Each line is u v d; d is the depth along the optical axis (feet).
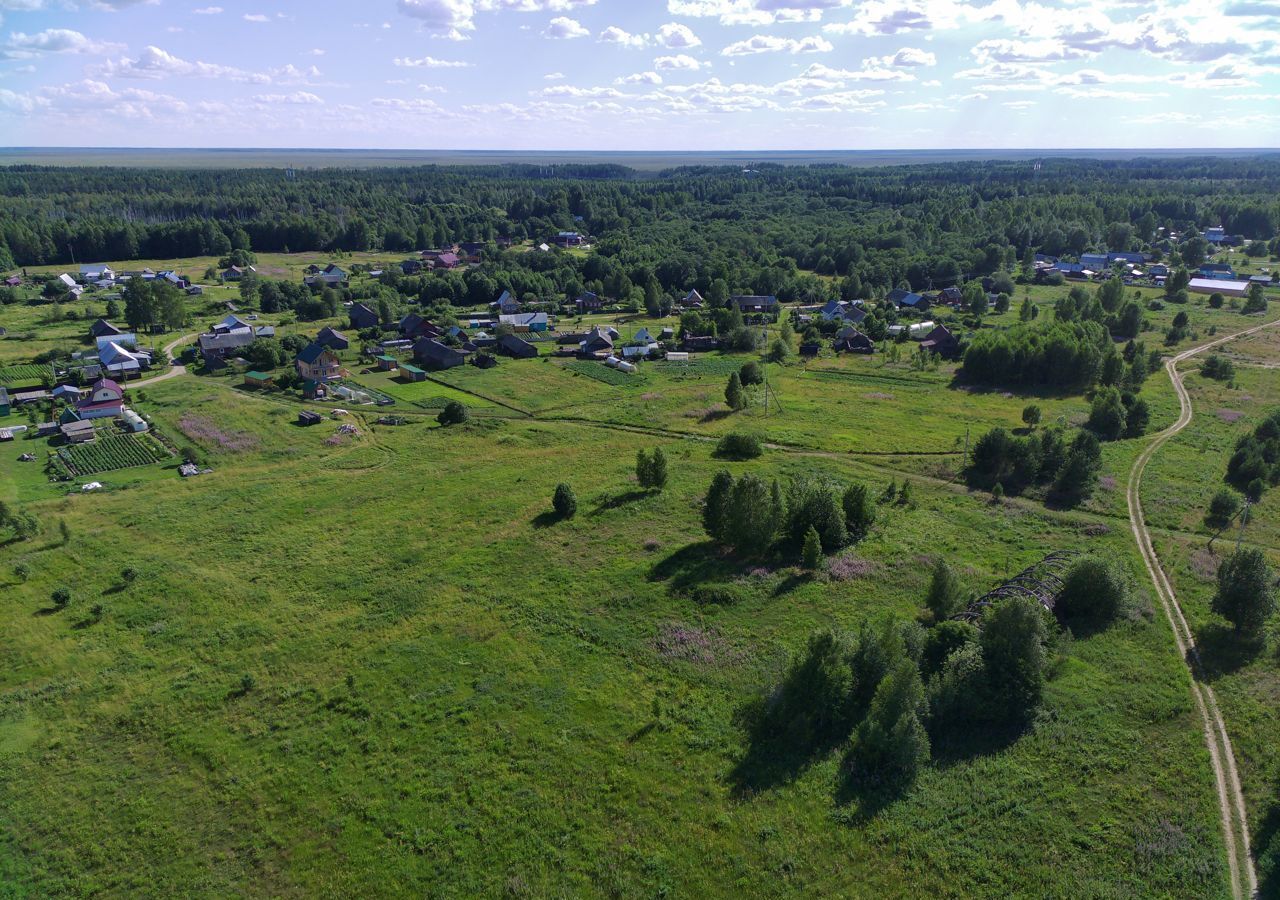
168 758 132.57
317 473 262.06
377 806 119.96
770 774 123.24
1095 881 103.09
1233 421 295.48
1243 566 155.94
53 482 252.42
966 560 191.52
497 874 107.65
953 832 111.55
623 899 103.04
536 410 335.67
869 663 135.85
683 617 169.27
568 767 126.52
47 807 122.62
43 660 159.84
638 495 235.81
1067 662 147.43
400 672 152.87
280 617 173.68
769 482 244.01
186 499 239.09
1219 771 121.49
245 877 109.19
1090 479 232.53
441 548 205.16
